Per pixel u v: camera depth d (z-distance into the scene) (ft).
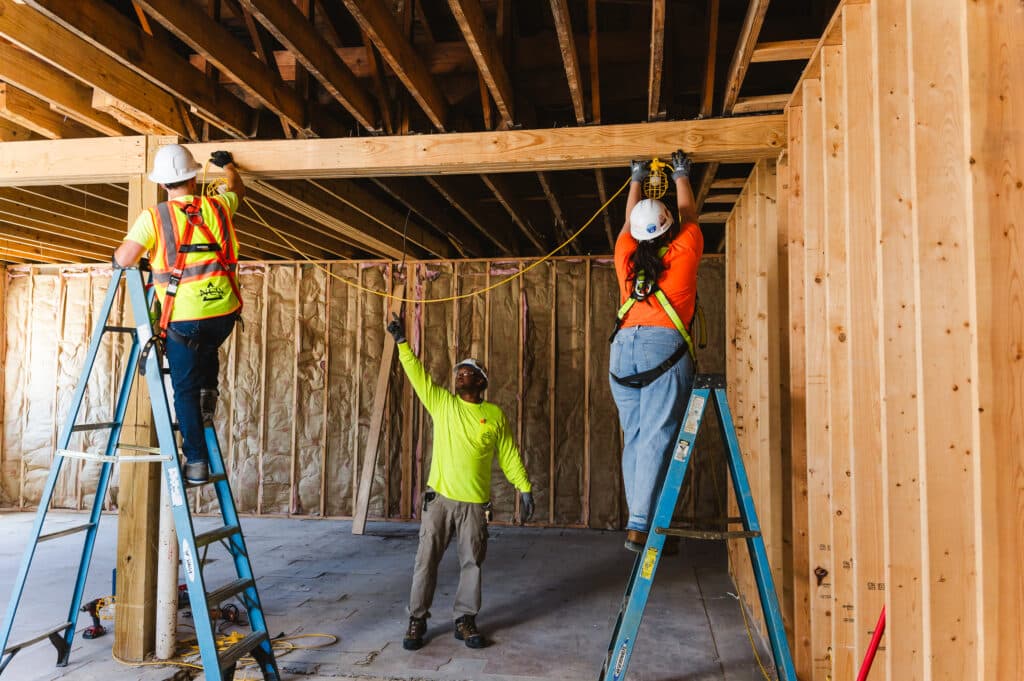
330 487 26.43
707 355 24.54
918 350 6.53
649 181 10.44
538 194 20.24
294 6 10.27
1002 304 5.73
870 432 8.54
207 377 10.73
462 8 9.29
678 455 8.52
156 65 11.17
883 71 7.71
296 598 16.22
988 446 5.69
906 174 7.63
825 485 10.25
